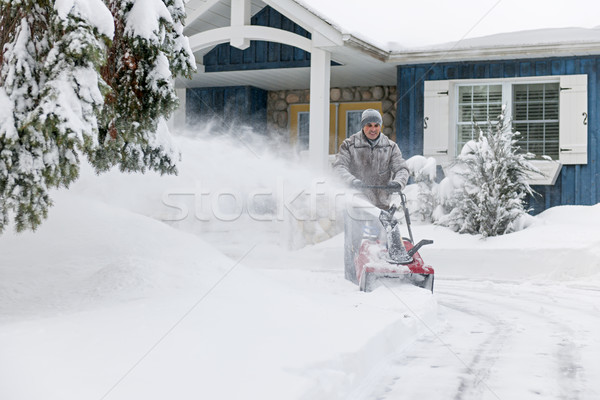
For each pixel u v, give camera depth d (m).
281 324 5.45
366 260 8.44
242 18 16.80
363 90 20.70
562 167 17.02
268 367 4.17
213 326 5.10
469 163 14.61
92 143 5.78
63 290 6.53
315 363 4.36
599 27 16.45
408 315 6.71
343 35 15.77
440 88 17.84
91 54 5.75
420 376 5.08
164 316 5.30
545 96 17.41
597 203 16.41
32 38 6.00
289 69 18.75
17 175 5.69
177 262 7.58
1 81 5.96
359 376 4.82
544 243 13.20
